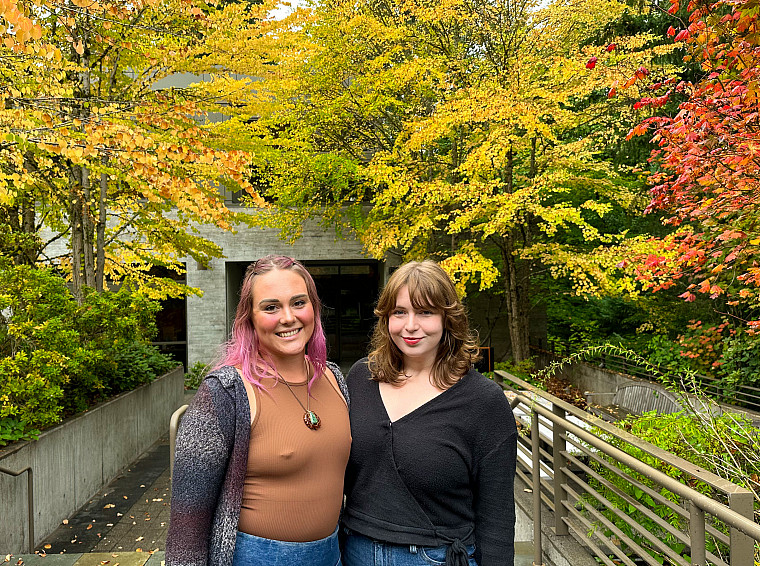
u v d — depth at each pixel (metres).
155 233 10.53
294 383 1.82
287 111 11.10
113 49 7.89
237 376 1.72
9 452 4.93
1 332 6.08
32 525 5.08
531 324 15.65
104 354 7.05
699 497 1.97
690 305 9.78
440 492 1.83
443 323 1.94
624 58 8.45
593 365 11.72
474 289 14.75
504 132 8.59
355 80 10.87
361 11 10.34
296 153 10.65
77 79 8.00
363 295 16.91
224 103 11.17
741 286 6.05
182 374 11.59
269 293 1.76
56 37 7.25
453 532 1.84
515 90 8.26
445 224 11.81
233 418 1.67
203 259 11.69
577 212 8.41
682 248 4.48
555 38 9.64
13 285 6.07
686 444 3.32
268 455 1.67
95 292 7.47
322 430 1.77
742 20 3.52
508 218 8.52
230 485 1.65
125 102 6.24
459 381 1.93
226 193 14.37
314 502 1.71
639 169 5.26
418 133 8.55
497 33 9.32
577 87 8.45
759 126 3.85
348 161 10.52
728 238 4.01
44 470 5.58
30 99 5.30
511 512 1.89
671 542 3.19
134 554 4.05
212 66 8.31
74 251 8.90
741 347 7.50
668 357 9.14
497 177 10.89
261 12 7.55
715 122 3.98
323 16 10.09
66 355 6.09
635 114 9.03
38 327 5.87
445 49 10.18
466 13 9.29
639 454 3.35
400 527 1.82
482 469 1.88
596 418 3.12
